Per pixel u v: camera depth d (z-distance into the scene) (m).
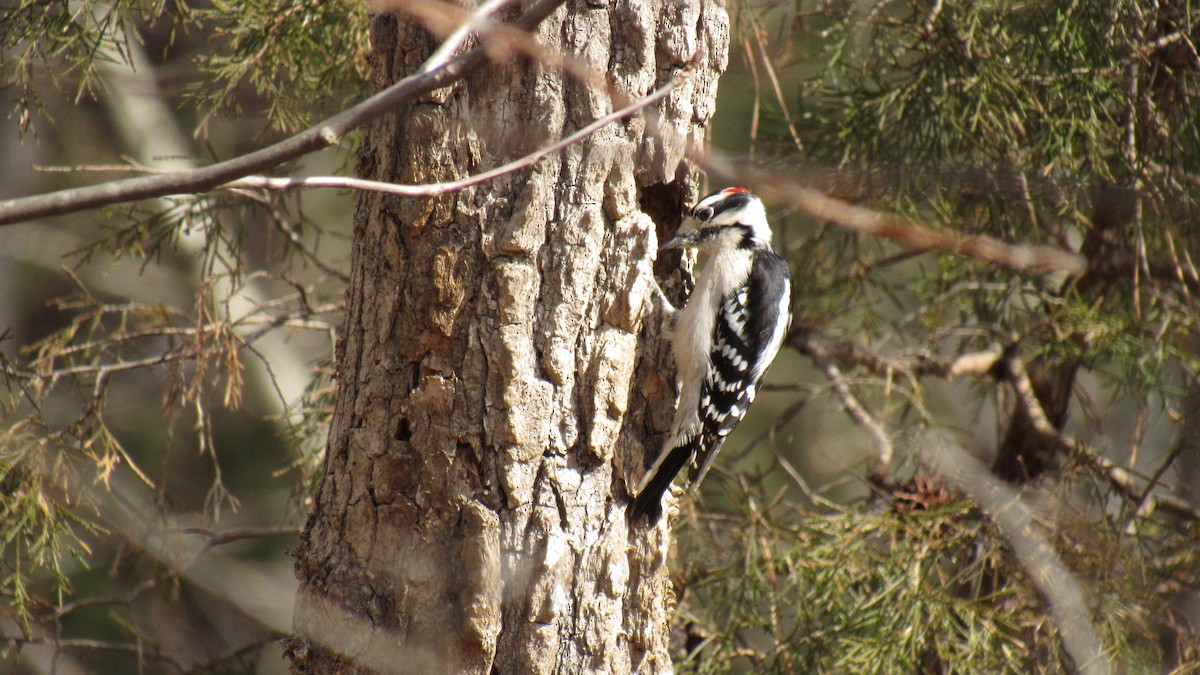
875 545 11.49
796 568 11.48
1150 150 11.34
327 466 7.88
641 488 8.23
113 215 12.23
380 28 7.57
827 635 11.14
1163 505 12.43
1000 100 11.52
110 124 15.67
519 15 7.34
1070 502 12.05
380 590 7.46
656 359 8.68
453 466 7.39
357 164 7.73
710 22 8.03
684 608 12.05
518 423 7.38
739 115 14.83
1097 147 11.30
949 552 11.57
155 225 12.16
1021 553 10.89
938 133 11.73
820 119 12.57
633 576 8.03
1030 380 14.10
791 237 14.69
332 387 12.05
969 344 14.66
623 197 7.59
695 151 5.66
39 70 11.29
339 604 7.51
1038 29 11.07
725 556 12.30
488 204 7.41
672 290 9.80
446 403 7.39
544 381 7.48
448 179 7.38
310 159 14.25
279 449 17.08
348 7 11.22
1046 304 12.88
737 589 11.73
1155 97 11.62
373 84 7.67
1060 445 12.93
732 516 12.65
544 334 7.48
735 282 9.80
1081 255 12.85
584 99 7.46
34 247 18.66
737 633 11.69
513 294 7.38
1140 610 11.04
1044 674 10.84
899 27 11.91
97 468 11.13
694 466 9.52
